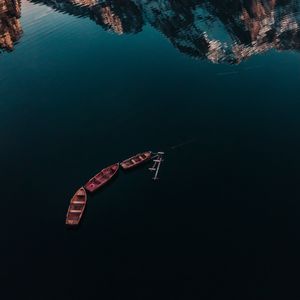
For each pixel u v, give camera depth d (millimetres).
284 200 79125
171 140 97188
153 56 136750
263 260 68500
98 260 71562
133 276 68250
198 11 167875
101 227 77312
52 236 76938
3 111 115812
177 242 72938
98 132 103250
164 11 170875
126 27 159875
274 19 153625
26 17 177875
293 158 88500
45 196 86062
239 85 115688
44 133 105188
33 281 69438
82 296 66250
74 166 93125
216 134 97500
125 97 116062
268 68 122625
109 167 89250
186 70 126438
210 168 87812
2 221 81250
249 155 90375
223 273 67125
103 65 134125
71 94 120438
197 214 77812
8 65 139500
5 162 96562
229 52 135125
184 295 64500
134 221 77750
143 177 86938
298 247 70188
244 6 166000
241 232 73562
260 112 103438
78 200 82188
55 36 157625
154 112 108000
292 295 62938
